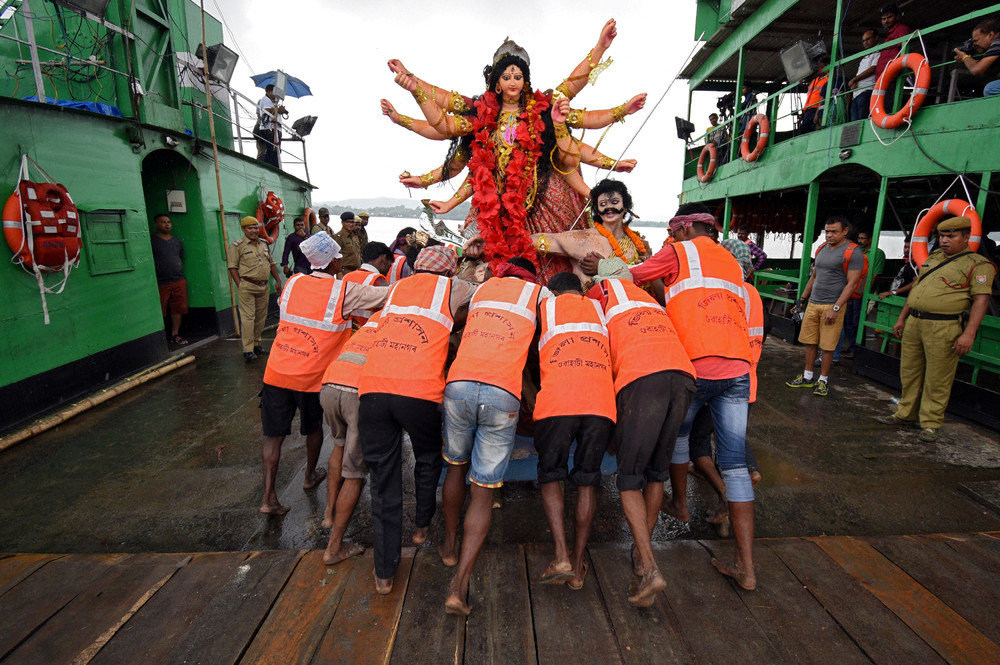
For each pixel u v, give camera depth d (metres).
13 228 4.44
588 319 2.46
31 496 3.51
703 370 2.50
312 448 3.49
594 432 2.26
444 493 2.56
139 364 6.25
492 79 3.46
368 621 2.23
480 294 2.58
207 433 4.55
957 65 6.25
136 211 6.29
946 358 4.09
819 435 4.40
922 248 5.11
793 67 7.43
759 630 2.17
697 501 3.47
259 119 10.84
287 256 8.80
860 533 3.04
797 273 9.36
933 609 2.28
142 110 6.66
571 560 2.44
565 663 2.01
